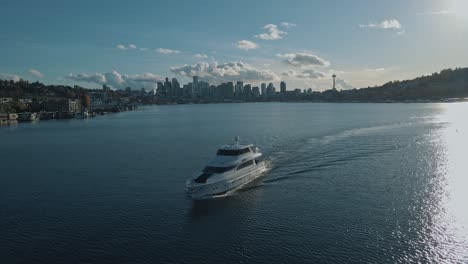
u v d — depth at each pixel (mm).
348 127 156500
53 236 45594
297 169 73750
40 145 126312
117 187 65875
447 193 58812
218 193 59000
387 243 42219
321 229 45969
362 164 78375
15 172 80312
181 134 152000
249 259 39438
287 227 46812
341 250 40781
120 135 154750
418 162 80500
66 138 147375
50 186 67500
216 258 39812
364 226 46625
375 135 126250
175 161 88812
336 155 88000
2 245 43406
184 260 39469
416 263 38312
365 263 38312
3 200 59594
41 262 39500
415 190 60438
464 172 71562
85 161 92000
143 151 106250
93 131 177250
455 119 192125
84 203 57406
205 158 92188
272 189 61531
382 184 63688
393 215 49969
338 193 59062
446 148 98312
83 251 41688
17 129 197625
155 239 44344
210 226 47750
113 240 44250
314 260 38938
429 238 43406
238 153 65000
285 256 39875
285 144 107875
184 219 50156
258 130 157750
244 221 49000
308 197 57344
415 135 125375
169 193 61719
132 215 51938
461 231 45125
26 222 50062
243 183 63906
